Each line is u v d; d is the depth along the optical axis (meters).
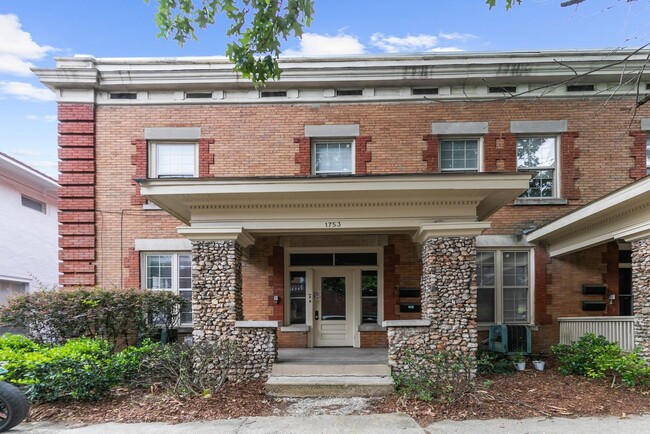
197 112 11.60
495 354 9.43
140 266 11.41
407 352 7.94
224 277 8.38
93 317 9.26
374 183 8.02
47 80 11.23
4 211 16.25
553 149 11.55
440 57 11.41
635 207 7.85
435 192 8.23
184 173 11.70
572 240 10.14
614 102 11.35
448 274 8.28
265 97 11.59
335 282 11.66
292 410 6.66
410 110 11.52
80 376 6.87
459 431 5.65
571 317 10.57
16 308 9.03
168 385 7.51
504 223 11.34
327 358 9.05
